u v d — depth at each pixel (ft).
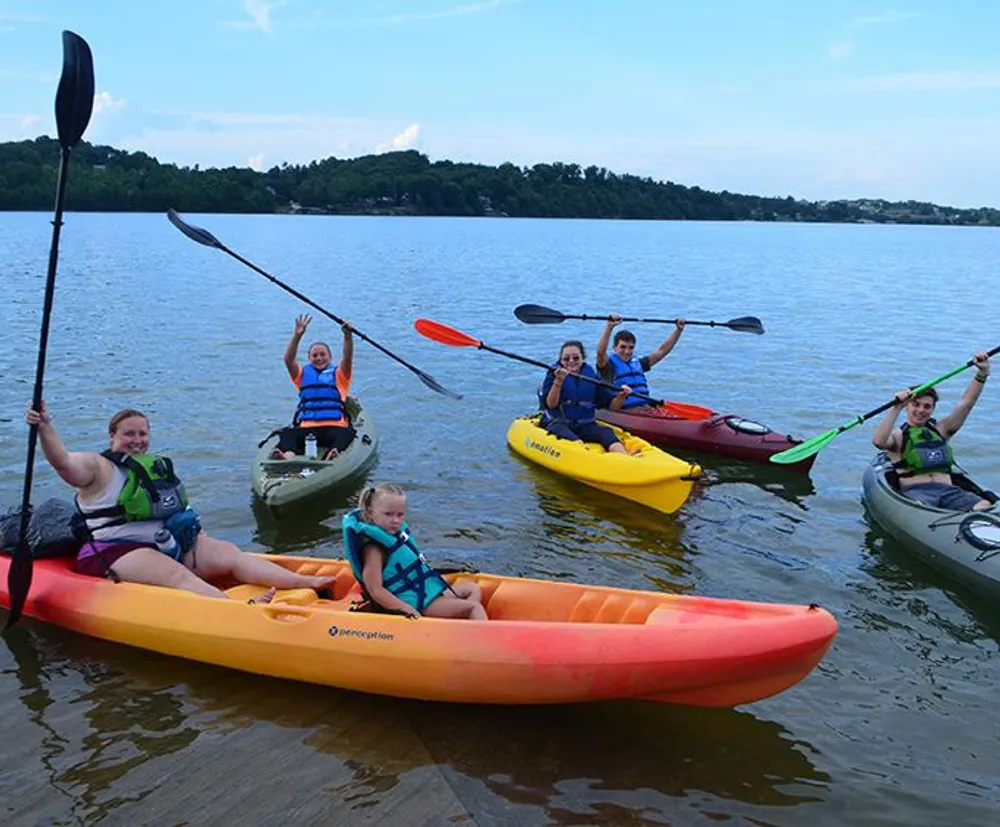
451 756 12.10
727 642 12.32
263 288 76.28
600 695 12.68
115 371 37.45
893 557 19.54
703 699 12.98
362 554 13.82
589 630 12.76
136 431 15.38
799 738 12.81
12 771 11.64
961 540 17.95
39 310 56.80
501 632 12.91
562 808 11.13
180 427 28.96
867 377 40.65
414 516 21.58
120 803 11.05
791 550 19.93
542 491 23.75
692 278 103.09
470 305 69.05
